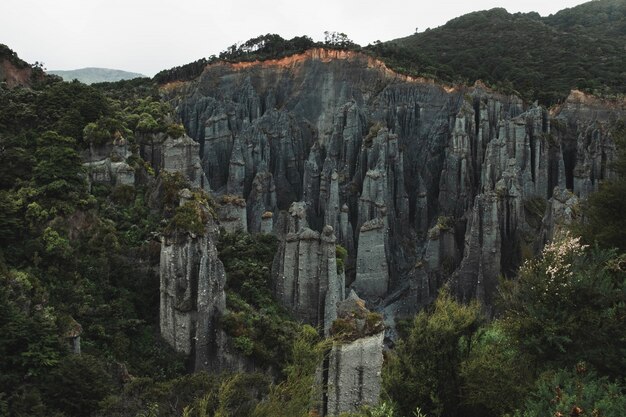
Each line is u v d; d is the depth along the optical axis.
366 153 96.69
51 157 51.78
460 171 96.12
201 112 112.69
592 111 101.44
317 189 97.38
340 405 37.69
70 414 31.59
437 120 105.44
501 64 126.75
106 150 57.66
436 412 25.42
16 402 30.03
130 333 43.06
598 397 18.27
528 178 90.56
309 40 129.38
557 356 22.61
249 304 48.12
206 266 41.66
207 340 41.78
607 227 32.94
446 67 121.12
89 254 47.06
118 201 55.12
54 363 33.41
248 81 122.50
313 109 120.50
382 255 76.56
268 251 58.00
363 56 119.69
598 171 91.00
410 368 27.09
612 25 167.50
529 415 18.69
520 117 92.56
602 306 22.44
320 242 50.22
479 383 24.75
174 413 29.66
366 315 39.03
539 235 72.69
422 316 28.98
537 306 23.08
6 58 74.25
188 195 51.28
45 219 46.47
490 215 70.44
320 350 34.88
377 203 85.44
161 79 129.88
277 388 29.75
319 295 49.62
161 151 67.19
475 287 70.69
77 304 42.03
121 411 30.73
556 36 148.75
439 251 78.25
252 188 94.00
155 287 47.56
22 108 61.38
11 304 35.41
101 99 66.25
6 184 50.81
